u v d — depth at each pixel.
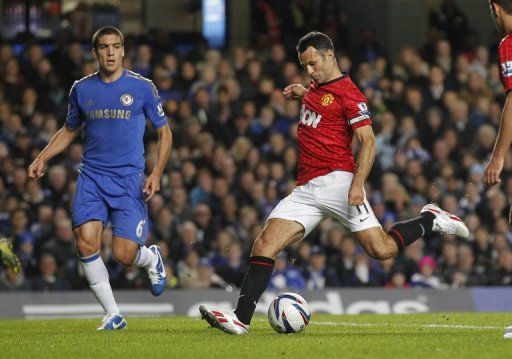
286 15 67.62
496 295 44.16
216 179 53.28
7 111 54.41
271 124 57.31
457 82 62.44
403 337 24.45
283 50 61.88
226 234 49.97
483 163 58.78
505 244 53.34
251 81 59.38
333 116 25.72
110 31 28.31
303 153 26.19
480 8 71.62
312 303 42.38
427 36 68.19
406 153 57.34
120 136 28.64
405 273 51.16
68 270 47.88
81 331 28.52
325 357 20.22
